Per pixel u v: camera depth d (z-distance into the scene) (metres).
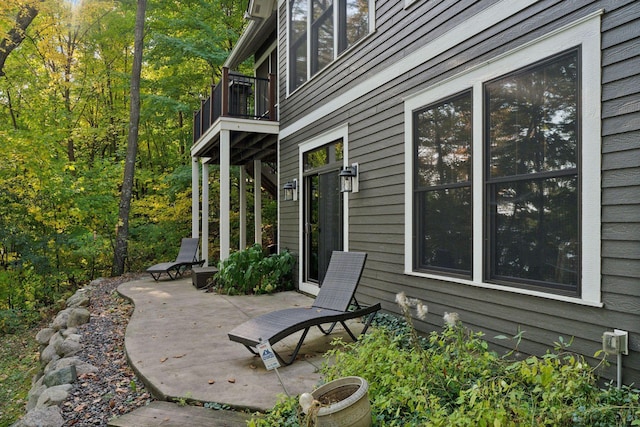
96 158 12.57
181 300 6.47
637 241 2.38
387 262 4.75
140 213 12.91
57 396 3.08
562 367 2.27
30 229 10.02
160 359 3.71
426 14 4.14
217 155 10.27
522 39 3.11
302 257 7.02
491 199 3.37
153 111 13.37
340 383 2.39
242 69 14.52
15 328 8.41
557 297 2.80
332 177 6.12
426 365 2.52
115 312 6.12
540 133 2.96
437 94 3.95
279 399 2.56
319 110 6.42
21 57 12.53
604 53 2.56
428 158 4.11
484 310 3.42
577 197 2.70
